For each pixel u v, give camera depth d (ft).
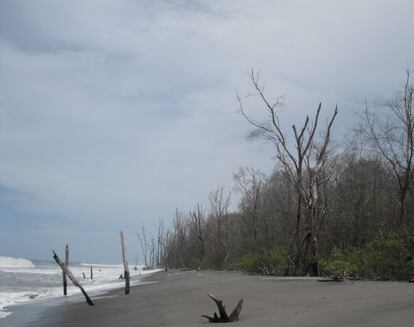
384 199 92.07
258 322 31.63
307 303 38.75
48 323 47.32
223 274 119.75
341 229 90.33
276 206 138.10
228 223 201.36
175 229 311.06
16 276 208.85
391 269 65.98
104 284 142.00
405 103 85.81
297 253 84.38
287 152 83.87
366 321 26.94
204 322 35.12
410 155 83.25
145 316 44.70
